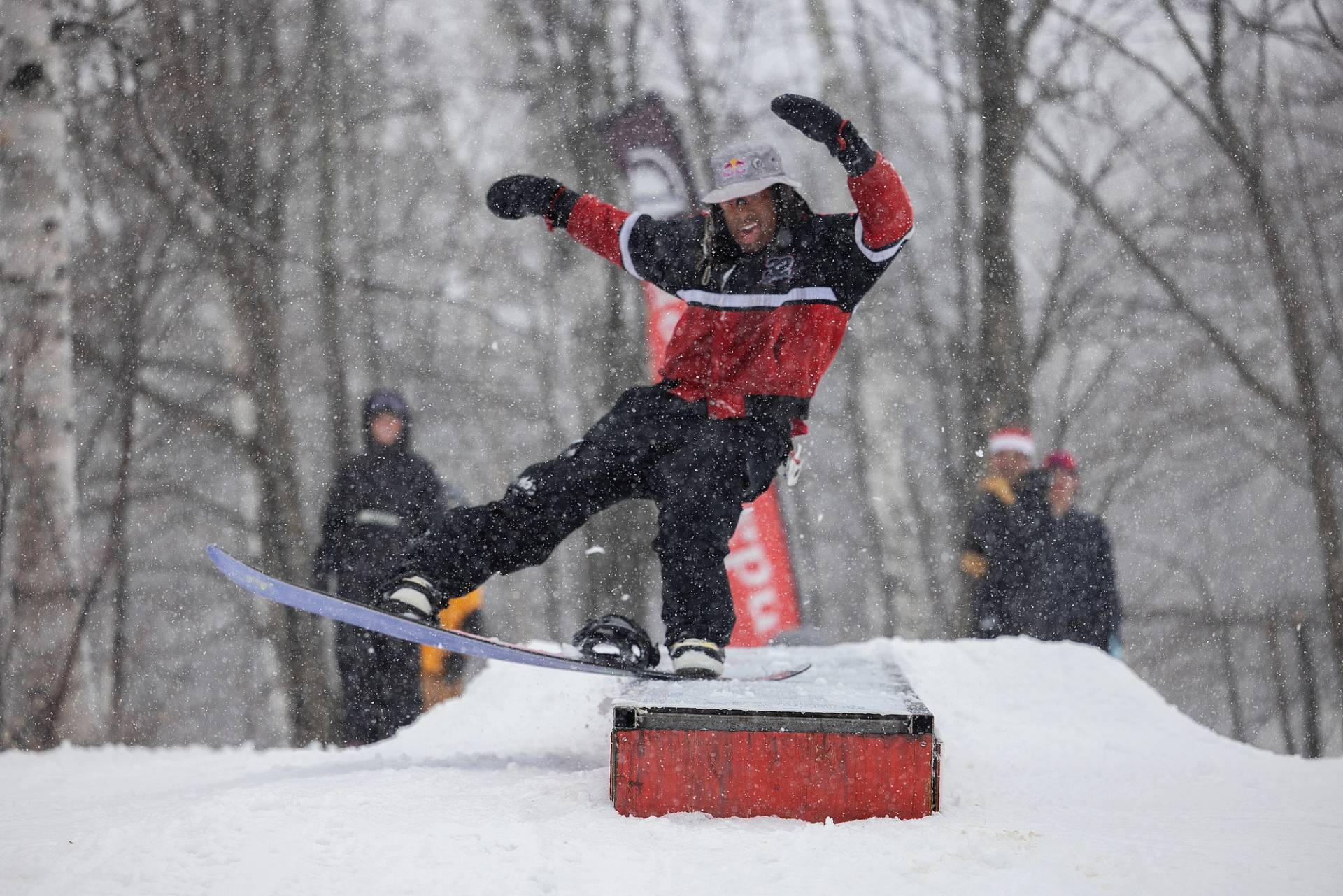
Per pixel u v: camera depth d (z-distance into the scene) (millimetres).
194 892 6945
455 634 10727
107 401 46969
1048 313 59969
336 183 49312
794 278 11164
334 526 20922
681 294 11508
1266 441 62031
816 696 9711
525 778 10359
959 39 47594
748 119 51000
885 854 7824
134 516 53094
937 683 16109
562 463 11523
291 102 43500
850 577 75875
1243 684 71062
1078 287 61000
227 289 40281
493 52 49969
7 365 24328
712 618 11211
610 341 48688
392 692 19969
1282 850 8180
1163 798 10781
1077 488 23547
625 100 46812
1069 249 59969
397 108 48844
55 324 23969
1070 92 44219
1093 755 13469
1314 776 12078
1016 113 40219
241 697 58812
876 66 55656
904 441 64188
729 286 11320
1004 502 23328
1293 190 48094
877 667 13211
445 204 56844
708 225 11406
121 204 43438
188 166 40031
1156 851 8055
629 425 11523
